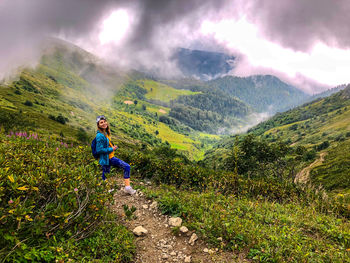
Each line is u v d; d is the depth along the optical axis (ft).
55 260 9.07
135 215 16.96
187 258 12.17
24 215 9.12
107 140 18.07
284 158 131.44
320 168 280.51
